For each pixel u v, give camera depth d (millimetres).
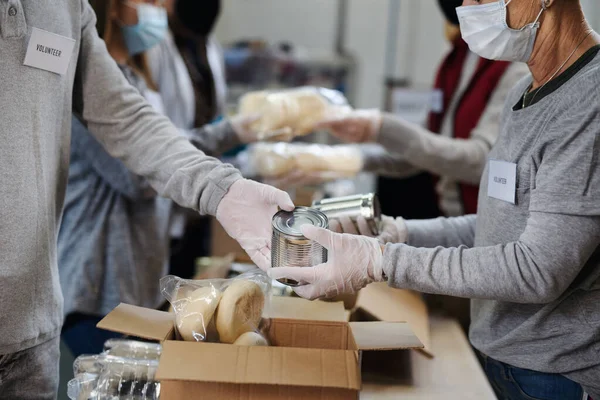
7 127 1054
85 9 1299
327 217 1244
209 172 1252
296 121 2059
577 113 1021
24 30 1049
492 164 1215
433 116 2596
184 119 2570
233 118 2092
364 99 4902
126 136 1349
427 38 4711
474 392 1379
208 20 2561
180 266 2557
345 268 1107
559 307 1180
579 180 1008
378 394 1360
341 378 913
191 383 946
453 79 2438
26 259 1122
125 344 1292
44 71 1114
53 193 1208
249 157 2262
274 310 1219
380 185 2762
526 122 1138
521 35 1125
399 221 1470
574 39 1093
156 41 1893
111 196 1863
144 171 1329
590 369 1189
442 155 2076
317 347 1163
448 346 1627
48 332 1218
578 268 1038
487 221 1250
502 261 1055
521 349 1247
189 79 2586
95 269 1858
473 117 2207
